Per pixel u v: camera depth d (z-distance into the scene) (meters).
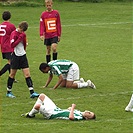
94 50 57.28
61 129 27.98
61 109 31.20
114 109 32.44
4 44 40.78
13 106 33.16
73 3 99.94
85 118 29.91
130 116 30.83
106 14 87.94
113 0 103.75
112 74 44.19
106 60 51.12
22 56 35.72
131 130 28.05
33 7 93.81
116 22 80.50
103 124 29.02
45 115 29.97
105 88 38.72
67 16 85.31
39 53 55.44
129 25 77.69
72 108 29.84
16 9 90.94
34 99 35.16
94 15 86.81
